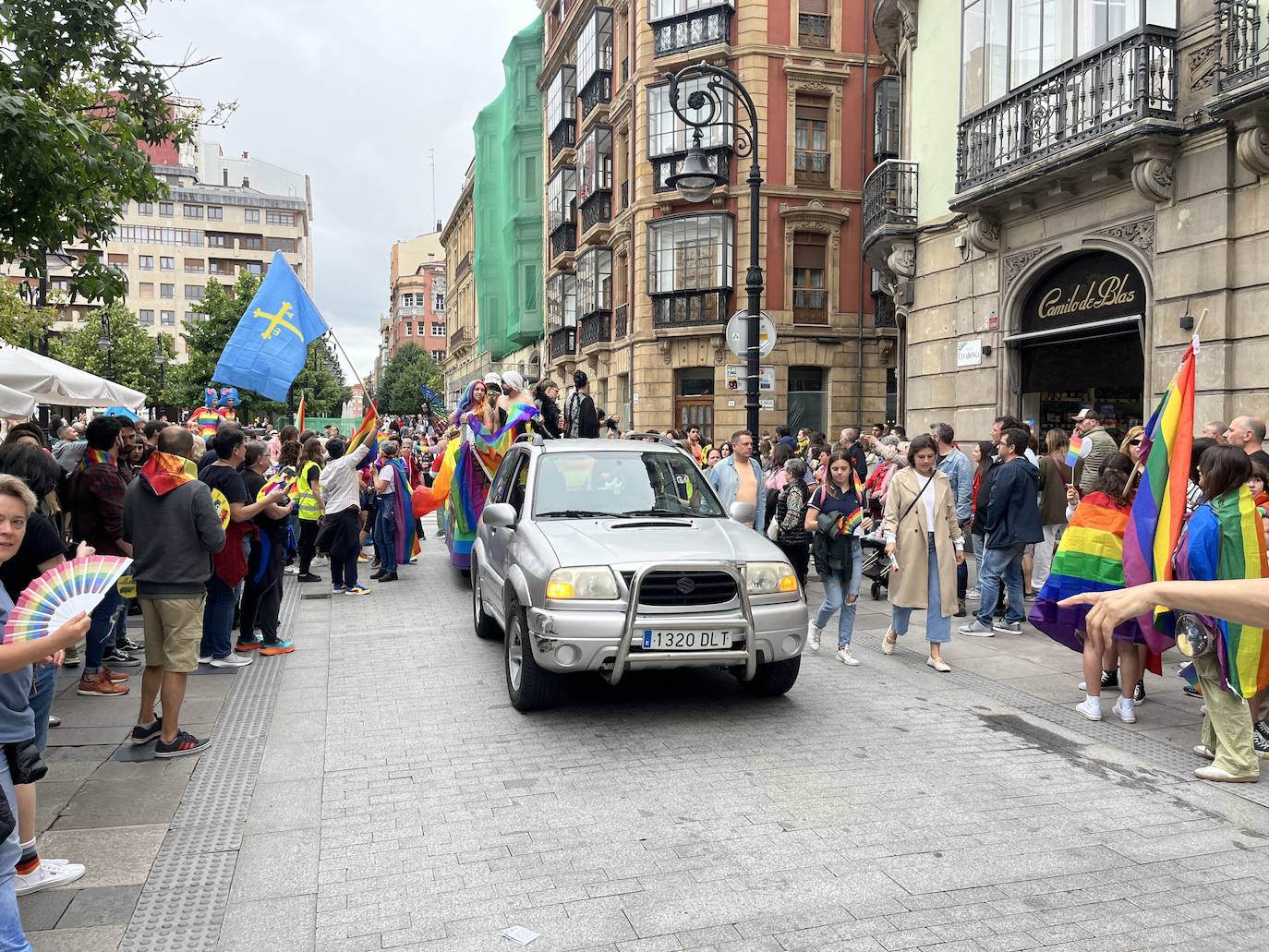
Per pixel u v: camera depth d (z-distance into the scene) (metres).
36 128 6.39
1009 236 12.99
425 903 3.60
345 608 10.13
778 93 24.88
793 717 6.05
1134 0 10.46
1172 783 4.91
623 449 7.45
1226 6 9.36
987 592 8.66
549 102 37.78
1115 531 6.00
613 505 6.86
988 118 12.78
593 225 30.23
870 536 10.59
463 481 11.78
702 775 4.98
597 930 3.38
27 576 4.42
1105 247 11.27
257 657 7.71
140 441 9.12
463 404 11.71
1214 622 4.87
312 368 54.06
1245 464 5.04
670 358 26.02
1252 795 4.74
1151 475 5.25
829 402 25.56
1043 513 9.98
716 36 24.75
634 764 5.15
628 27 27.84
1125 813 4.50
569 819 4.40
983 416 13.53
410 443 16.23
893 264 15.34
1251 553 5.04
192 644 5.35
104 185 7.90
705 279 25.05
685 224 25.25
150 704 5.43
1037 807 4.55
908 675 7.19
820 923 3.42
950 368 14.36
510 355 47.62
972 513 9.60
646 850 4.06
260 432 23.56
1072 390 12.34
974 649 8.08
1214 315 9.75
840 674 7.21
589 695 6.55
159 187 8.16
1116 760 5.27
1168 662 7.65
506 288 43.03
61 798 4.69
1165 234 10.38
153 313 97.19
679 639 5.63
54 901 3.62
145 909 3.57
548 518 6.69
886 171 15.32
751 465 9.45
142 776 5.00
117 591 6.58
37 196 7.00
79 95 8.15
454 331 70.75
